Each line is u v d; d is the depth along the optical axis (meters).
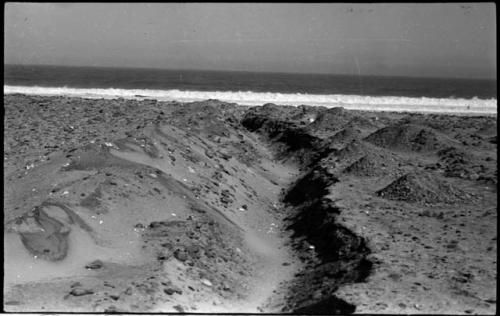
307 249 8.12
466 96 42.47
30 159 10.08
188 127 14.35
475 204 10.00
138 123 13.91
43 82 40.59
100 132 12.64
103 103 18.64
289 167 14.74
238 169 12.29
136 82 47.97
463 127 19.14
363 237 7.60
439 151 14.67
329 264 7.23
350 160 13.10
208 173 10.64
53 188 8.03
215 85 48.97
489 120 21.05
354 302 5.54
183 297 5.98
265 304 6.36
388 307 5.44
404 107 29.20
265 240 8.82
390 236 7.85
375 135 16.08
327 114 18.84
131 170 8.94
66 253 6.58
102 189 8.01
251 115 20.78
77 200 7.62
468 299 5.69
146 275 6.21
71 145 10.91
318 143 15.50
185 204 8.55
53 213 7.09
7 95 19.48
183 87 45.81
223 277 6.82
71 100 18.84
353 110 24.67
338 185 10.98
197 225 7.89
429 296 5.74
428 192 10.29
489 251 7.36
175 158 10.35
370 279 6.17
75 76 49.56
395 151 15.17
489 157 13.99
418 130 15.94
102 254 6.76
